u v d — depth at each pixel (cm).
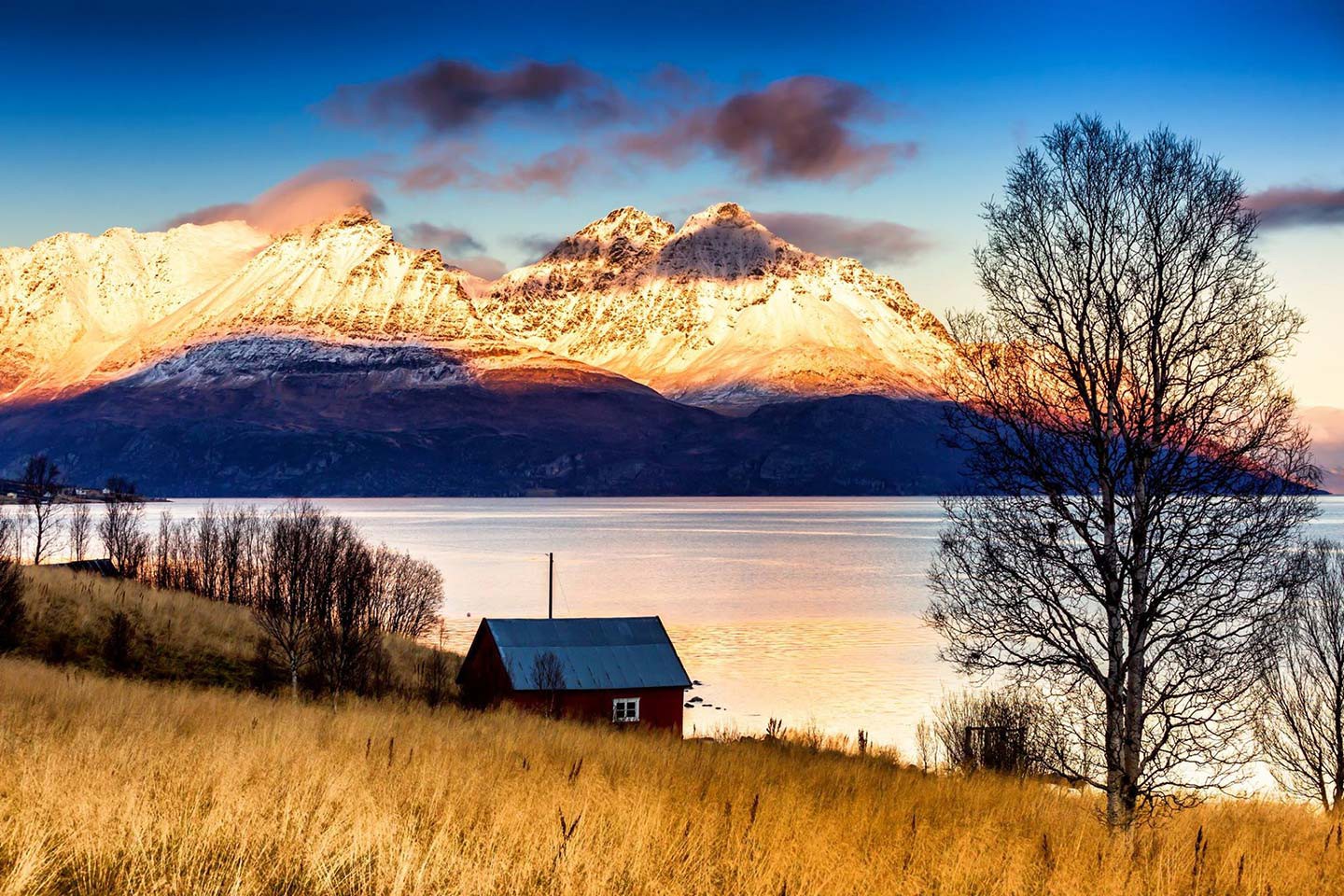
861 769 2780
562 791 1631
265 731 2183
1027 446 1862
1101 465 1814
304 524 8775
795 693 8475
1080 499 1858
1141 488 1788
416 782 1644
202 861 1088
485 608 14212
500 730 3192
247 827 1182
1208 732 2147
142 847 1078
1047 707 3953
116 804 1224
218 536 11769
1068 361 1867
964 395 1945
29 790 1284
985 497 1916
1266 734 3591
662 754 2695
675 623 13038
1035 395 1895
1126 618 1816
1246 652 1830
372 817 1250
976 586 1953
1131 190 1831
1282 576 1784
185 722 2458
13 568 5653
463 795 1532
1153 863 1476
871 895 1205
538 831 1282
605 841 1274
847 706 7944
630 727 5312
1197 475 1775
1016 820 1931
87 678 3522
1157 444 1778
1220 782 3922
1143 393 1792
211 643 5956
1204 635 1800
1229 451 1750
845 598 15838
